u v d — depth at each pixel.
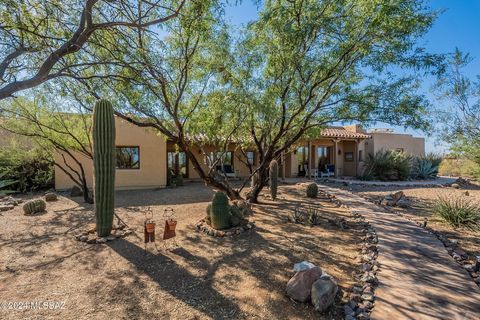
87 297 3.60
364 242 5.56
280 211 8.59
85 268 4.50
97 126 5.82
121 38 5.08
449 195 12.23
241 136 10.20
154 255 5.04
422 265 4.35
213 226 6.46
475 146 8.16
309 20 5.49
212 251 5.21
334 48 6.17
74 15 4.15
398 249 5.06
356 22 5.80
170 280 4.07
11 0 3.33
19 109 8.70
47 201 10.44
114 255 5.06
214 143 10.59
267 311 3.24
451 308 3.15
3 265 4.63
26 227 6.96
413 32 5.53
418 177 18.41
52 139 9.65
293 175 19.75
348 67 6.82
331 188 13.64
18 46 3.68
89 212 8.64
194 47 6.32
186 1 5.03
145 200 10.72
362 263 4.51
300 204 9.77
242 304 3.40
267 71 7.33
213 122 7.60
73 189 11.63
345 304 3.30
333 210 8.73
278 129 9.42
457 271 4.14
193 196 11.62
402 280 3.84
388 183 15.95
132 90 7.00
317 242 5.63
